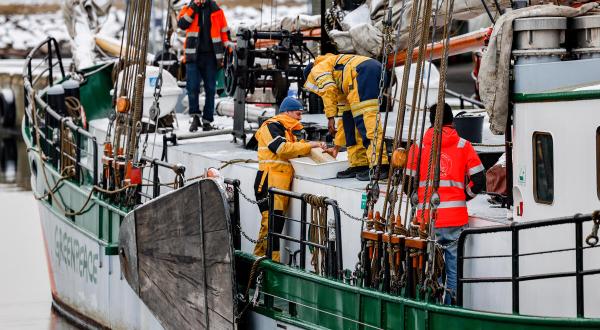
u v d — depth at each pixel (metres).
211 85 23.03
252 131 20.95
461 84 45.56
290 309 15.49
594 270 11.88
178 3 27.64
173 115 24.36
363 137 16.41
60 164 22.86
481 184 13.98
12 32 73.56
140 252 17.91
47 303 24.06
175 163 20.70
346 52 19.77
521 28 13.60
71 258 22.22
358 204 15.52
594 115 12.53
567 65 13.59
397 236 13.80
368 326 14.01
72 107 25.05
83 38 30.95
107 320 20.28
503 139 18.19
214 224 15.85
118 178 19.89
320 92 16.92
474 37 18.91
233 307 15.68
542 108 13.03
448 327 12.88
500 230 12.41
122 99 19.81
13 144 54.41
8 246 29.62
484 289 13.69
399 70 20.39
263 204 16.98
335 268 14.94
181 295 16.86
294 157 16.98
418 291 13.40
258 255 17.17
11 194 37.50
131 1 20.42
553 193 12.98
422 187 14.27
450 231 13.94
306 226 16.52
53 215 23.48
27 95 26.88
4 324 22.33
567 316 12.53
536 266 13.15
